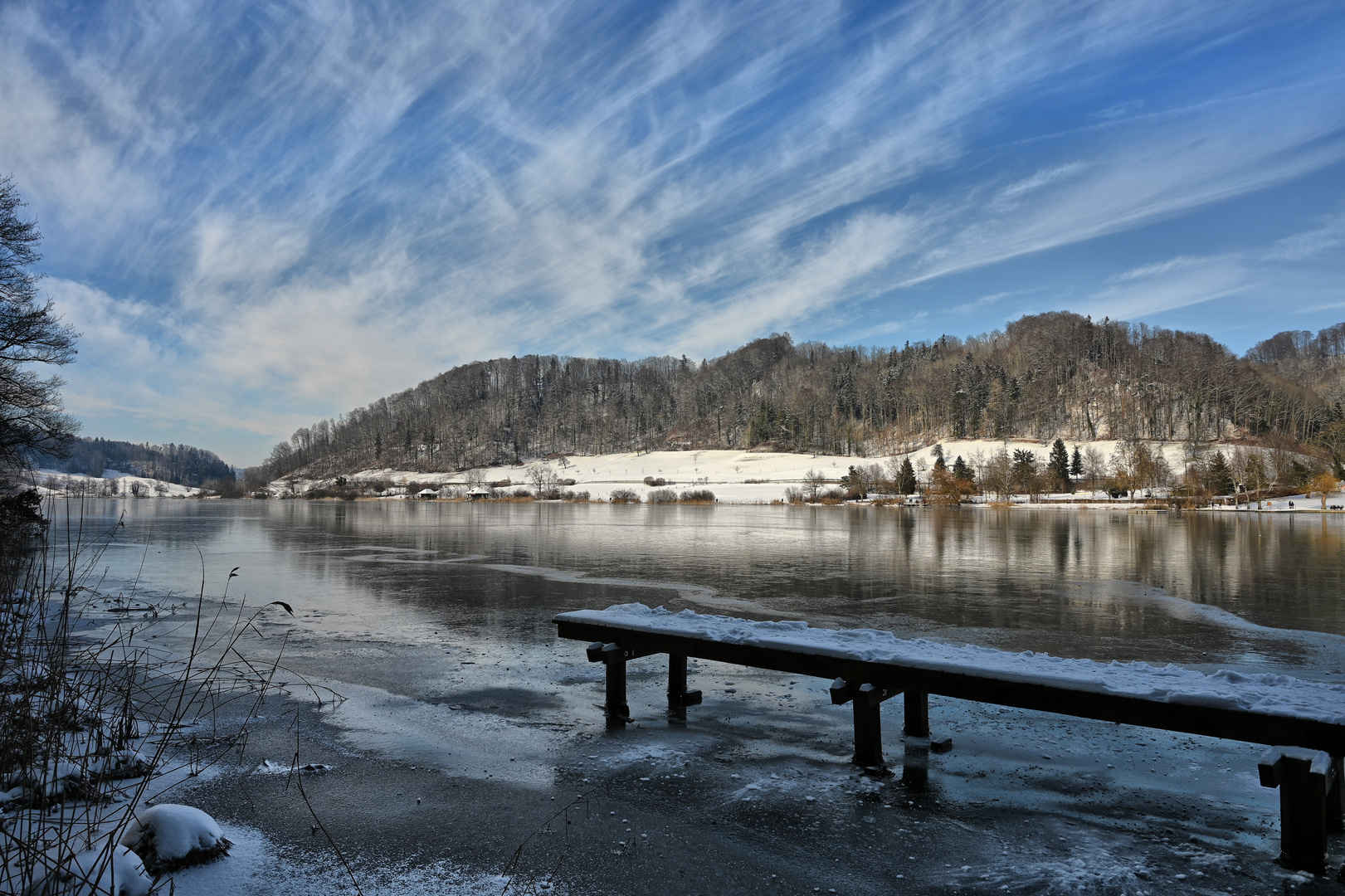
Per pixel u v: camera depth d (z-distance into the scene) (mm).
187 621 12750
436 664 9617
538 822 4711
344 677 8852
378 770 5676
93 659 5836
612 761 5922
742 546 32031
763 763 5902
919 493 97062
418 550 29922
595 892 3805
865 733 5781
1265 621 13680
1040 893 3867
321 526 50312
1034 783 5504
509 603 15320
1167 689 4660
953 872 4094
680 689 7645
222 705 7402
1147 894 3852
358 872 3971
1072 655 10672
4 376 21312
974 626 13031
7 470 21172
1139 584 19203
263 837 4379
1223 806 5113
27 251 21516
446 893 3770
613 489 118375
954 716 7340
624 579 19844
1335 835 4523
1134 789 5410
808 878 4008
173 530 44188
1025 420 153375
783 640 6281
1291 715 4156
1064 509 79062
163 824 3938
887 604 15578
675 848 4352
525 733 6695
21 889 3092
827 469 127625
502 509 88500
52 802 4207
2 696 4590
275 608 14500
